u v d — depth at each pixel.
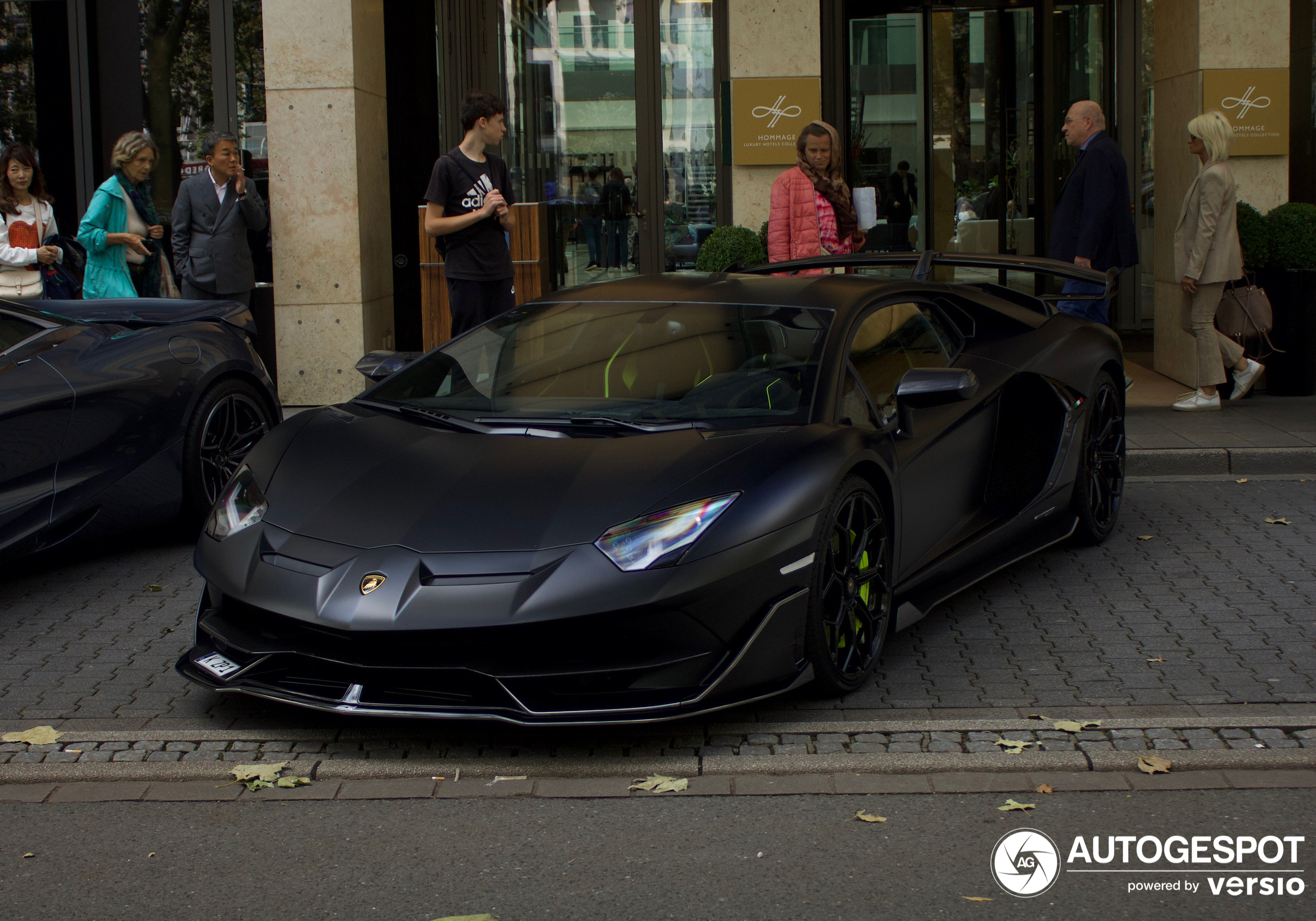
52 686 3.94
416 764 3.32
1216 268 7.82
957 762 3.26
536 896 2.65
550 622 3.15
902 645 4.27
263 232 9.14
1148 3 11.54
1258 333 8.16
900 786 3.16
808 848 2.84
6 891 2.70
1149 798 3.07
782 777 3.22
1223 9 8.45
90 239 7.40
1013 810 3.02
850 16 11.44
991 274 11.34
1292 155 10.32
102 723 3.63
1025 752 3.30
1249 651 4.09
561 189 10.41
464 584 3.22
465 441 3.85
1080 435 5.14
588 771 3.27
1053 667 4.00
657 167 10.33
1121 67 11.66
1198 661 4.01
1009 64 11.50
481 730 3.54
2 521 4.73
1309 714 3.54
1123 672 3.93
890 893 2.63
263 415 5.99
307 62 8.69
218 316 5.92
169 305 5.92
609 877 2.72
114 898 2.66
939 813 3.01
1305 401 8.31
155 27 9.88
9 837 2.96
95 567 5.39
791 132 9.05
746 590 3.34
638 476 3.50
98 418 5.10
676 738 3.46
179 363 5.49
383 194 9.46
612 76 10.27
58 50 9.89
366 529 3.47
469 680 3.26
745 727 3.53
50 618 4.67
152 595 4.97
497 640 3.19
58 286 7.35
